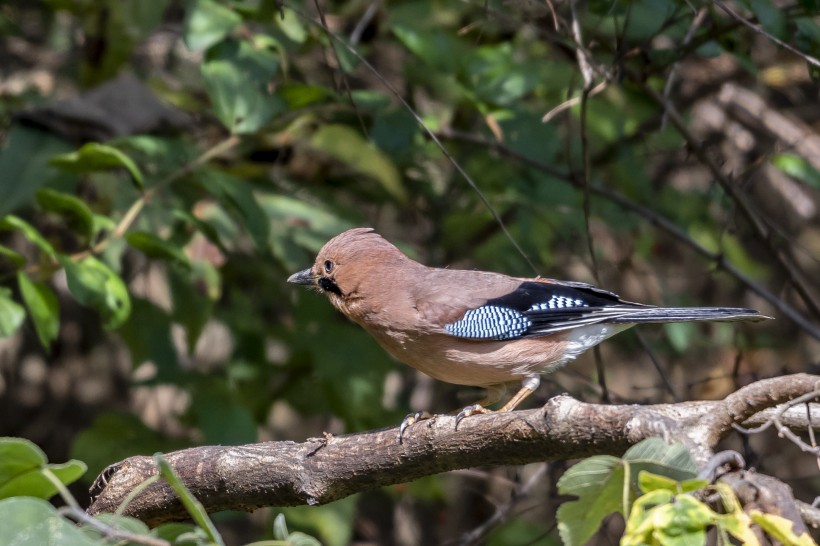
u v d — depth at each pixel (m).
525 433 5.90
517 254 12.48
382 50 13.02
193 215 10.06
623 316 8.63
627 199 11.43
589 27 10.66
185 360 13.64
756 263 13.96
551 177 11.98
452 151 12.39
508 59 11.02
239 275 12.16
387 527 14.38
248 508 7.19
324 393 11.60
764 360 13.74
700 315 8.54
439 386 14.11
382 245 9.15
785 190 14.43
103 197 10.55
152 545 4.52
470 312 8.55
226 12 10.03
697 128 13.87
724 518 3.97
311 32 10.77
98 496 7.30
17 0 13.34
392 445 6.57
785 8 9.60
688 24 10.31
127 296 8.85
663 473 4.35
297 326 11.28
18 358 14.27
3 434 14.06
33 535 4.36
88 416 14.31
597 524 4.53
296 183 11.96
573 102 9.22
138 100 11.22
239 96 9.92
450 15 11.46
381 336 8.95
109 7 11.25
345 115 11.48
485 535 10.53
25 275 8.70
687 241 11.36
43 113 10.54
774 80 13.20
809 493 13.30
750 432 5.36
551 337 8.66
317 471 6.82
